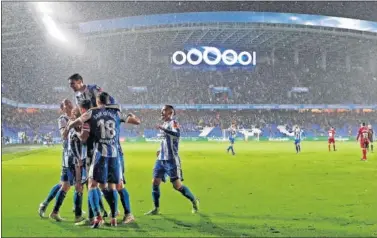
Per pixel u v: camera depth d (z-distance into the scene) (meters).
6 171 12.60
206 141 41.84
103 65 53.38
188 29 48.06
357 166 13.91
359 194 7.91
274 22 47.59
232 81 53.31
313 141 40.22
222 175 11.31
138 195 8.00
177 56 54.34
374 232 5.07
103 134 5.46
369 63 57.94
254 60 54.38
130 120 5.81
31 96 45.28
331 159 17.17
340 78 55.00
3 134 38.66
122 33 48.38
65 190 5.79
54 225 5.48
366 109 50.75
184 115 49.47
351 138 42.88
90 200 5.38
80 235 4.94
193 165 14.53
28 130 42.38
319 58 57.50
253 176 11.05
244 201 7.17
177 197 7.60
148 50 54.31
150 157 18.91
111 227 5.34
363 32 50.03
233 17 47.47
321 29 48.91
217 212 6.23
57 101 47.44
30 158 18.42
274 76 54.25
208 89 52.31
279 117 49.53
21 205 6.84
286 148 26.62
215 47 53.81
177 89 52.19
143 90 52.16
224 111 50.03
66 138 5.57
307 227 5.31
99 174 5.40
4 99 40.09
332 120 49.22
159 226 5.38
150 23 47.78
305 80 54.12
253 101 51.97
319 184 9.40
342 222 5.59
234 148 26.80
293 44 54.19
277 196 7.70
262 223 5.53
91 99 6.08
